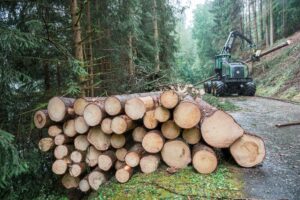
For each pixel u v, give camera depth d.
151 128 4.97
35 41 5.29
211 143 4.84
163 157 4.97
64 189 5.62
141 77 10.45
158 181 4.52
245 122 8.72
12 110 5.50
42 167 5.66
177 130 4.95
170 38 16.78
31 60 6.01
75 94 6.48
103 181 5.09
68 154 5.35
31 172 5.34
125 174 4.75
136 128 5.17
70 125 5.30
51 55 6.24
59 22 7.04
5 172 4.30
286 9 25.75
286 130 7.66
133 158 4.88
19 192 5.15
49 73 6.82
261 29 30.70
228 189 4.20
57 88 6.49
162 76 11.03
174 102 4.79
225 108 11.23
